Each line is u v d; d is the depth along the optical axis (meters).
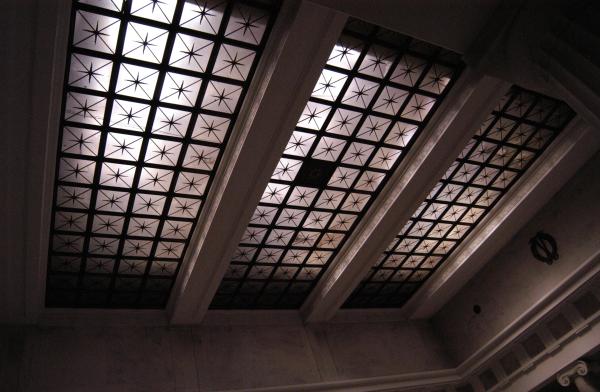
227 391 12.10
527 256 14.55
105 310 12.12
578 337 12.98
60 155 8.94
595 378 12.95
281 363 13.45
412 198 12.30
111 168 9.48
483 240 14.61
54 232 10.25
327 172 11.22
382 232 12.86
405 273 15.56
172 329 12.66
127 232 10.87
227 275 13.01
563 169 13.23
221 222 10.74
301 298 14.88
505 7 7.41
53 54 7.14
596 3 6.44
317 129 10.23
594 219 12.98
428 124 11.05
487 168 12.90
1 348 10.50
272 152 9.84
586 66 6.26
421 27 7.75
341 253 13.62
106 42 7.73
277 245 12.75
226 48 8.38
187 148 9.65
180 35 7.96
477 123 10.90
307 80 8.88
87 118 8.56
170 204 10.62
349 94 9.81
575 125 12.45
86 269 11.28
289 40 8.22
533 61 7.11
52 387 10.48
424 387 14.95
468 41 8.12
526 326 13.91
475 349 15.59
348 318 15.73
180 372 11.96
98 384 10.93
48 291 11.27
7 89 7.25
